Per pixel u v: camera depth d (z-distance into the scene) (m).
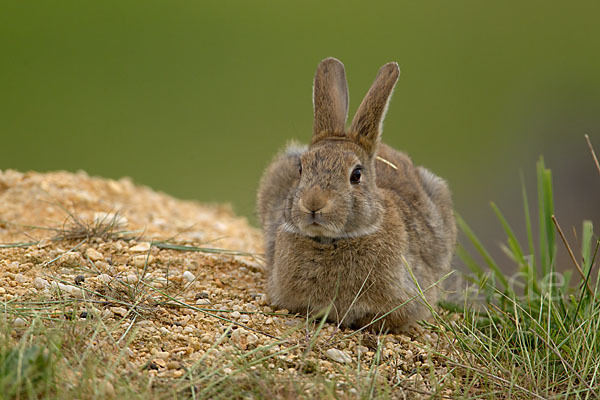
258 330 11.22
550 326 11.82
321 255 11.69
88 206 16.19
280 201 14.07
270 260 13.30
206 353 9.94
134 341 10.20
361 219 11.44
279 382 9.48
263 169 16.38
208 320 11.26
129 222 15.70
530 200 28.14
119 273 12.37
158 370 9.59
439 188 14.98
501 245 14.91
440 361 11.02
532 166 30.89
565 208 27.48
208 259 13.73
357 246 11.60
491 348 11.02
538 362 10.73
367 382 9.86
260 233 17.91
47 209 15.53
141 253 13.46
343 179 11.48
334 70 13.55
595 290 11.70
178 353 10.11
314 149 12.04
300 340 11.06
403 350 11.29
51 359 8.73
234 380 9.41
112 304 11.12
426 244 13.10
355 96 32.56
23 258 12.66
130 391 8.72
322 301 11.84
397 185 13.61
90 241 13.61
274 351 10.53
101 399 8.50
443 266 13.84
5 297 10.85
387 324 12.00
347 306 11.79
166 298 11.70
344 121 13.21
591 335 11.06
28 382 8.27
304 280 11.80
